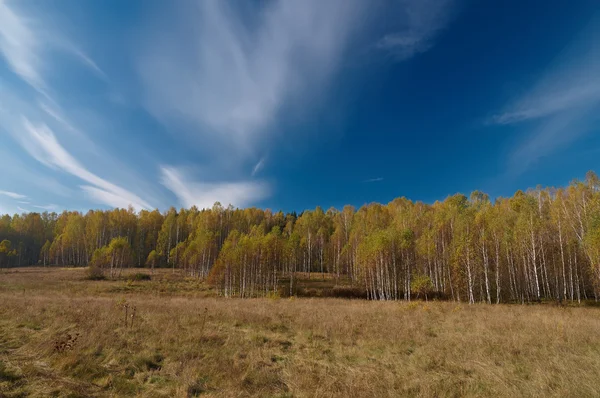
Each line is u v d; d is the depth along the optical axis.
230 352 8.83
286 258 47.44
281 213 88.38
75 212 81.56
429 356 8.71
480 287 34.75
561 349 9.16
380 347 9.88
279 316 15.62
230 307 19.11
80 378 6.27
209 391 6.10
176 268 66.75
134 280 44.75
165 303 20.08
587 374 6.74
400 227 46.47
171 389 6.05
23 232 74.38
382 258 40.03
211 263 57.41
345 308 20.22
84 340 8.61
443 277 39.78
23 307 14.16
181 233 76.12
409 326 12.93
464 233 34.09
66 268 60.09
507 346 9.47
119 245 51.19
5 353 7.46
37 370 6.30
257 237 46.16
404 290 40.88
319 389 6.10
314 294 42.34
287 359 8.61
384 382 6.62
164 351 8.49
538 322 13.62
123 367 7.12
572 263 34.50
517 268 36.78
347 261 53.72
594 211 30.61
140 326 11.34
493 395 5.94
